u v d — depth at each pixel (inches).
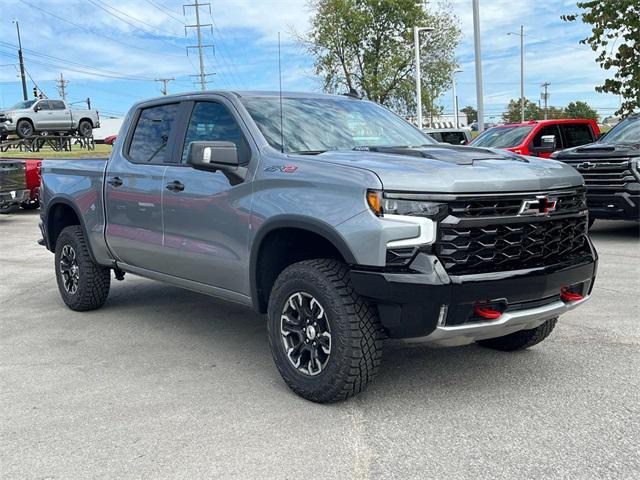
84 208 243.9
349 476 125.0
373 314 151.2
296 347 163.0
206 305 266.2
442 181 143.3
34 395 169.3
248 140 179.5
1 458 135.2
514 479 122.6
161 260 209.9
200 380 178.7
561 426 144.9
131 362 195.2
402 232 141.7
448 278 140.4
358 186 146.9
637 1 603.5
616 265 321.1
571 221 163.8
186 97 208.7
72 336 224.2
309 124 189.2
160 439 142.3
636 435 139.6
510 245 148.7
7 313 258.4
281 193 163.5
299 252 176.4
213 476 126.2
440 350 200.2
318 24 1460.4
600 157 380.5
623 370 179.3
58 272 262.4
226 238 181.0
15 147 1390.3
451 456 132.0
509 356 193.3
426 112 1528.1
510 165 157.5
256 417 152.9
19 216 624.4
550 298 159.8
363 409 156.3
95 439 142.9
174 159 205.5
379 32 1466.5
